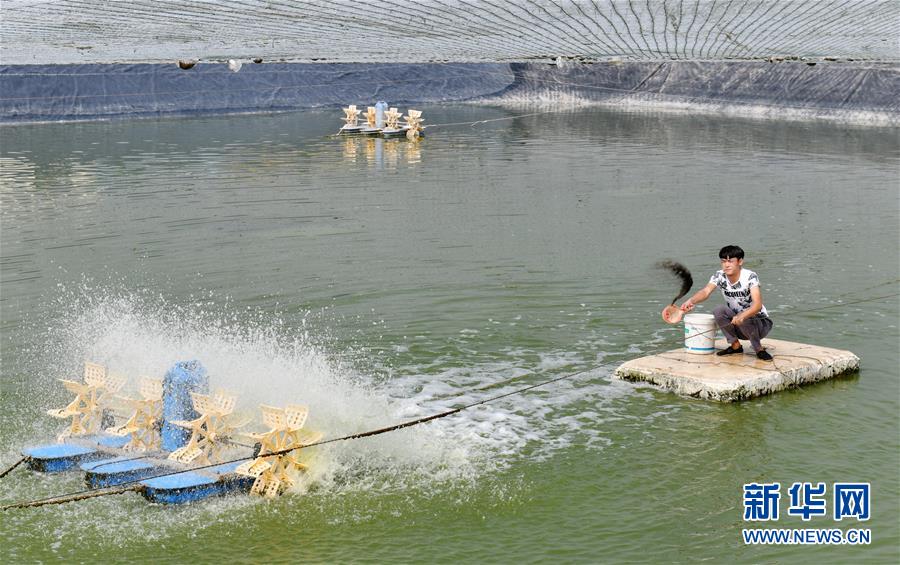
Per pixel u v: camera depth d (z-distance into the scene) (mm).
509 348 10836
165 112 40750
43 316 12250
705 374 9508
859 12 10844
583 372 10094
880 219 17922
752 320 9859
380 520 7188
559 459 8125
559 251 15547
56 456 7922
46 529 7066
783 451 8234
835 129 34062
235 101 43000
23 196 20922
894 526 7023
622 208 19391
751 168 24688
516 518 7203
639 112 42031
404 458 8156
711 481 7727
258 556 6711
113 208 19484
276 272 14320
